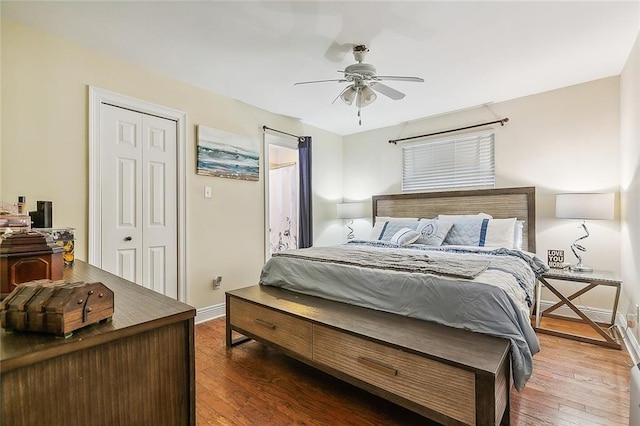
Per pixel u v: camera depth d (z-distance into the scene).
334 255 2.64
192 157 3.12
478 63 2.68
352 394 1.93
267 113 3.89
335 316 1.97
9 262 0.88
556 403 1.80
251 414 1.74
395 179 4.51
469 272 1.89
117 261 2.60
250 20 2.06
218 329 3.00
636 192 2.36
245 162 3.60
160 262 2.90
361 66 2.37
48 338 0.66
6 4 1.88
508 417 1.53
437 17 2.04
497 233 3.16
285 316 2.12
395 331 1.71
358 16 2.02
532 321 3.05
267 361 2.36
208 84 3.09
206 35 2.24
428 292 1.87
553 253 3.17
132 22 2.08
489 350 1.47
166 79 2.90
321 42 2.33
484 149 3.74
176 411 0.85
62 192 2.29
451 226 3.44
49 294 0.69
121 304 0.92
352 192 4.99
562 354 2.42
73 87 2.34
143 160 2.78
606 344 2.54
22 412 0.59
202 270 3.21
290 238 5.27
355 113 4.00
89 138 2.42
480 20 2.07
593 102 3.06
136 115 2.73
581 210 2.79
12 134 2.07
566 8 1.95
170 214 2.97
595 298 3.09
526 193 3.38
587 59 2.62
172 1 1.87
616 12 1.99
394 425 1.65
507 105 3.56
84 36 2.25
